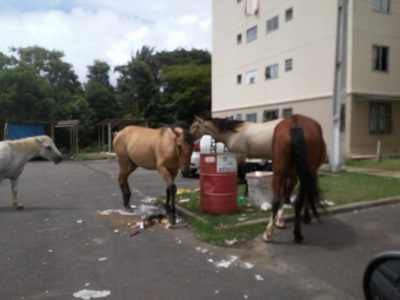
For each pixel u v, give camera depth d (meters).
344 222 5.87
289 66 19.77
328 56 17.03
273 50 21.02
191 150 5.87
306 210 5.73
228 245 4.91
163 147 6.05
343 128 11.62
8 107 25.12
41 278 4.00
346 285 3.69
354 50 16.02
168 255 4.64
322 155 5.16
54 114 27.80
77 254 4.75
